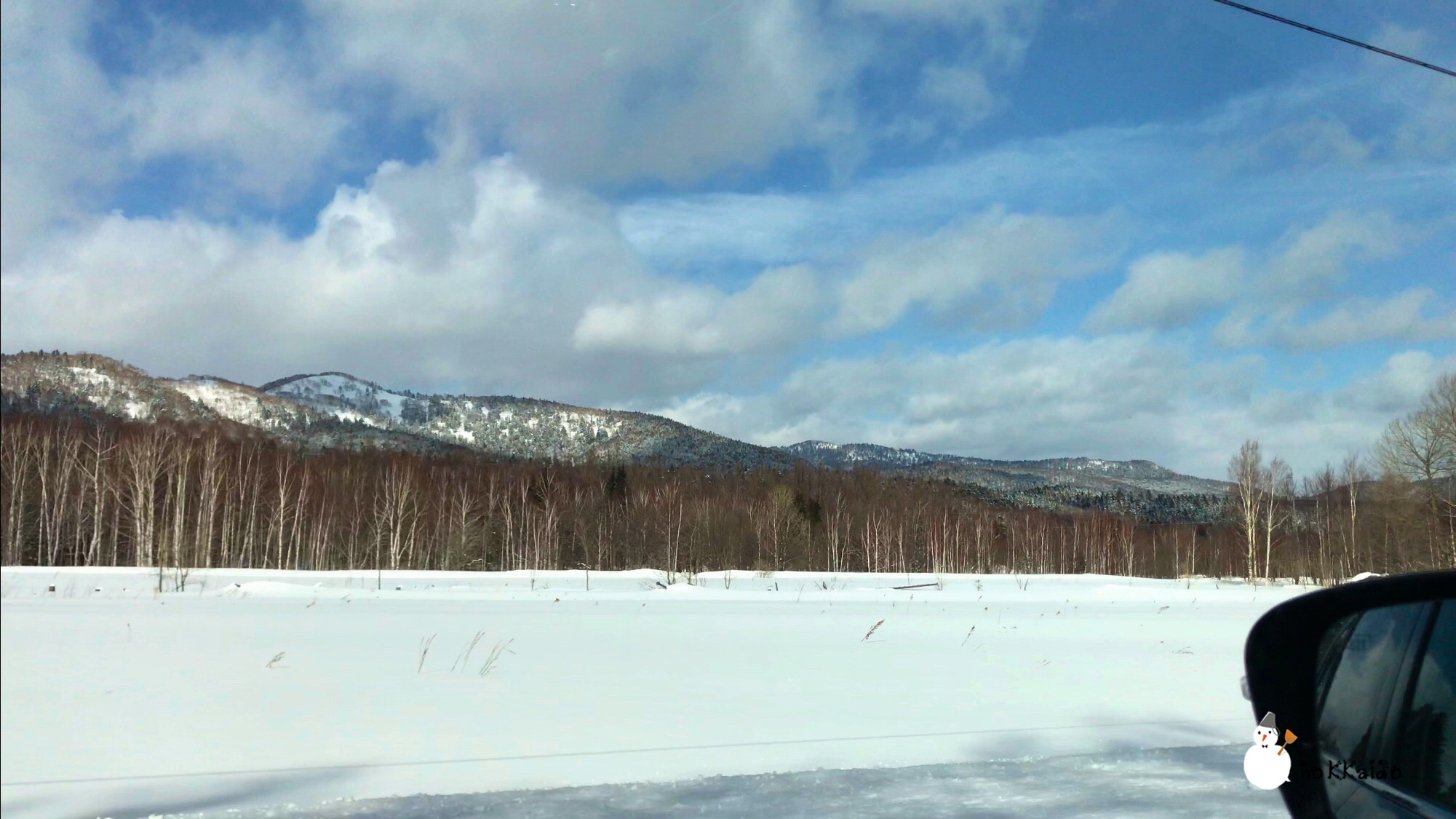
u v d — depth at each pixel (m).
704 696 8.65
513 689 8.92
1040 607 25.45
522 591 30.83
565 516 69.19
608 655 11.99
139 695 8.17
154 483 40.72
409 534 60.94
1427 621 2.43
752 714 7.66
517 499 69.50
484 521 66.25
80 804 4.62
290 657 11.24
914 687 9.39
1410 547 24.58
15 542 33.88
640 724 7.14
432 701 8.16
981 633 16.30
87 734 6.50
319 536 57.53
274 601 22.08
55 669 9.74
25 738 6.34
